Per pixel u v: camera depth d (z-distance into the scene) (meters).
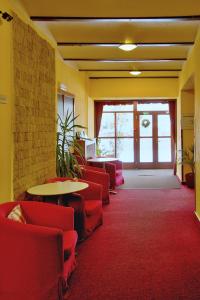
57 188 3.94
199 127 5.04
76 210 4.16
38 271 2.44
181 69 8.37
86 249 4.01
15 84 3.46
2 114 3.15
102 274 3.31
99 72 9.12
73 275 3.27
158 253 3.86
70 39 5.55
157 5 4.04
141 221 5.20
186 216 5.47
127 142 11.73
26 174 3.82
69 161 5.46
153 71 8.78
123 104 11.57
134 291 2.97
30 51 3.94
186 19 4.38
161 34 5.30
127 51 6.45
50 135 4.86
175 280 3.17
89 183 4.91
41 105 4.39
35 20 4.35
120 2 3.96
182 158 8.54
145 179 9.47
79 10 4.18
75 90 7.78
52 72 4.95
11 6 3.47
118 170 8.40
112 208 6.07
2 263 2.47
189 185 8.13
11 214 2.88
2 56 3.13
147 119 11.65
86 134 9.17
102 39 5.60
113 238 4.40
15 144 3.48
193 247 4.04
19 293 2.48
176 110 10.76
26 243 2.42
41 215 3.14
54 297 2.51
